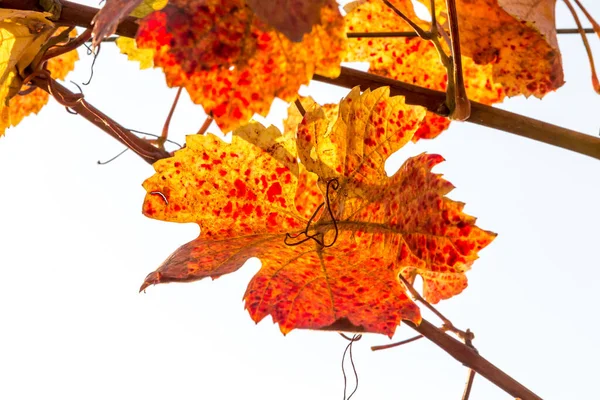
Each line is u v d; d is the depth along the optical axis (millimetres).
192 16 711
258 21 710
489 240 749
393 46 856
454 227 751
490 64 827
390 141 777
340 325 735
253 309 742
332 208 776
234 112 708
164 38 709
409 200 763
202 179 772
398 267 758
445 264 750
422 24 849
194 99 708
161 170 771
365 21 854
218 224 772
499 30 809
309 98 782
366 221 771
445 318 826
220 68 710
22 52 788
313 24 699
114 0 710
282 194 776
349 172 779
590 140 775
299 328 735
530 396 806
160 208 770
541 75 812
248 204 774
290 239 771
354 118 776
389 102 776
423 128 835
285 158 775
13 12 760
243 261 758
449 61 771
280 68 710
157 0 790
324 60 709
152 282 746
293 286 749
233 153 773
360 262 761
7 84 794
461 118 770
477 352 808
